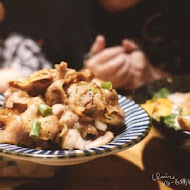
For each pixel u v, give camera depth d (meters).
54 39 1.51
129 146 0.42
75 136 0.45
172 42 1.34
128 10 1.33
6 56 1.27
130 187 0.49
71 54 1.45
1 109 0.48
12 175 0.49
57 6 1.52
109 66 1.06
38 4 1.58
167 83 0.75
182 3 1.32
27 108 0.47
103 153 0.40
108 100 0.49
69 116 0.46
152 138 0.63
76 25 1.46
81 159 0.40
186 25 1.33
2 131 0.45
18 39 1.33
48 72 0.50
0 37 1.37
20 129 0.44
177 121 0.53
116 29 1.37
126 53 1.16
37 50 1.30
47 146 0.45
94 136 0.47
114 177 0.51
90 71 0.54
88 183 0.50
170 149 0.53
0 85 0.83
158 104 0.64
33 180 0.49
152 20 1.34
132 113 0.53
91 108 0.46
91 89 0.48
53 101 0.48
